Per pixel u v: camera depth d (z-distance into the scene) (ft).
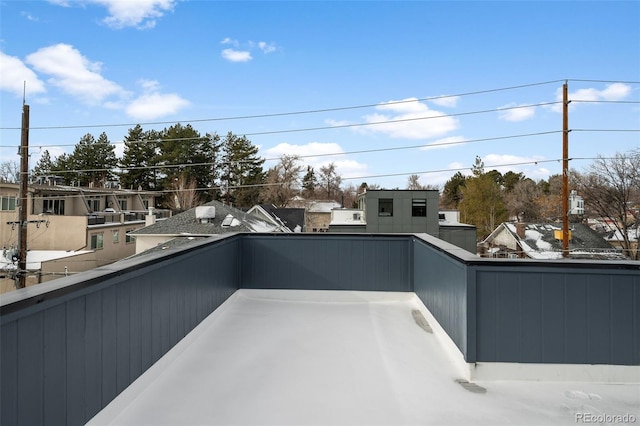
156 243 54.70
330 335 12.75
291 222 110.01
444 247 12.17
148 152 130.72
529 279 9.34
